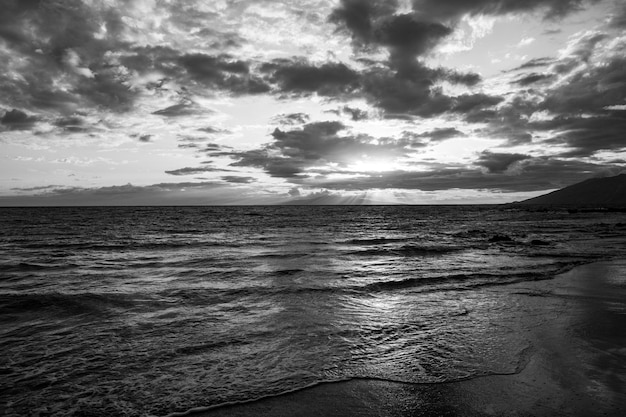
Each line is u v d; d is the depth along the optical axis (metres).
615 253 19.77
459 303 9.43
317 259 17.56
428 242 26.38
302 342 6.61
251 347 6.35
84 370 5.42
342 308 8.92
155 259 17.42
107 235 31.52
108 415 4.27
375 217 78.75
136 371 5.39
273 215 85.94
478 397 4.68
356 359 5.88
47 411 4.34
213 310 8.65
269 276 12.95
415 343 6.60
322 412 4.34
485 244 24.66
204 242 25.86
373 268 14.88
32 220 56.25
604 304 9.34
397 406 4.48
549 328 7.41
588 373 5.38
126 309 8.69
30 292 10.25
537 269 14.59
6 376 5.20
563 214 93.62
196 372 5.38
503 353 6.13
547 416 4.21
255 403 4.53
